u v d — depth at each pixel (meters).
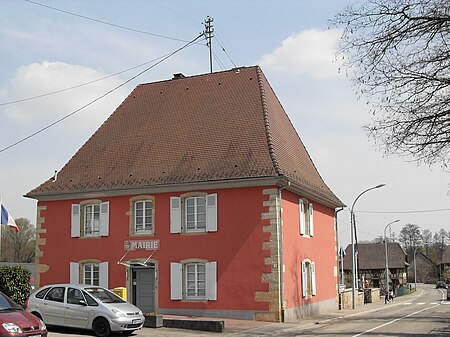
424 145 14.91
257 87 30.34
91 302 18.73
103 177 28.94
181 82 33.03
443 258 124.56
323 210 33.41
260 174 25.12
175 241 26.78
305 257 28.80
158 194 27.50
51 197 29.62
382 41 13.99
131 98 33.66
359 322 26.19
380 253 91.69
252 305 24.92
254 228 25.34
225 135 28.17
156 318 21.44
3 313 14.68
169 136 29.66
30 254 72.06
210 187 26.33
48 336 17.94
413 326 23.72
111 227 28.28
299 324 23.72
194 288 26.33
